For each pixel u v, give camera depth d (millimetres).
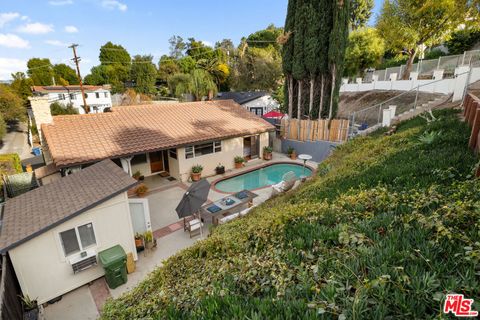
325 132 17375
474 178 3717
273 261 2902
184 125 15703
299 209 4336
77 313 6352
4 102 33781
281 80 38000
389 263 2191
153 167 15797
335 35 15594
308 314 1845
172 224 10391
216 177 15477
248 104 31359
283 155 19391
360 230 2910
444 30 19156
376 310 1694
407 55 25719
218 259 3809
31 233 6043
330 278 2143
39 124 12812
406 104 16906
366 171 5922
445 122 7867
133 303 4094
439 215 2672
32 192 8195
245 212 8789
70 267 6777
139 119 15211
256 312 2021
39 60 62312
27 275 6180
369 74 30078
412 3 19141
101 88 43688
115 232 7395
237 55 46000
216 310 2236
